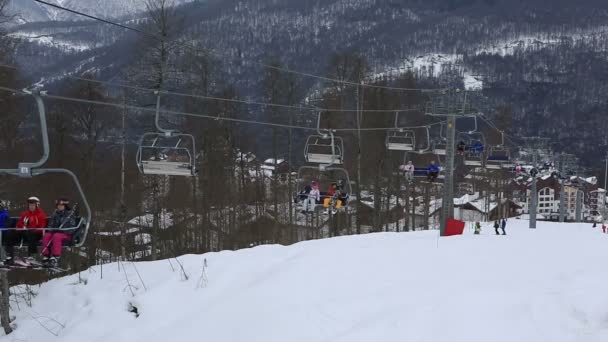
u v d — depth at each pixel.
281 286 10.73
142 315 11.24
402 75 56.84
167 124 25.36
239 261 13.52
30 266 10.27
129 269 13.98
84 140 30.12
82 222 10.63
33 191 25.98
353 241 17.25
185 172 13.13
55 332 11.76
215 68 32.75
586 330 7.16
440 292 9.36
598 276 9.60
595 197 97.88
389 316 8.45
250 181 39.75
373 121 39.72
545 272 10.56
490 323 7.73
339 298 9.73
